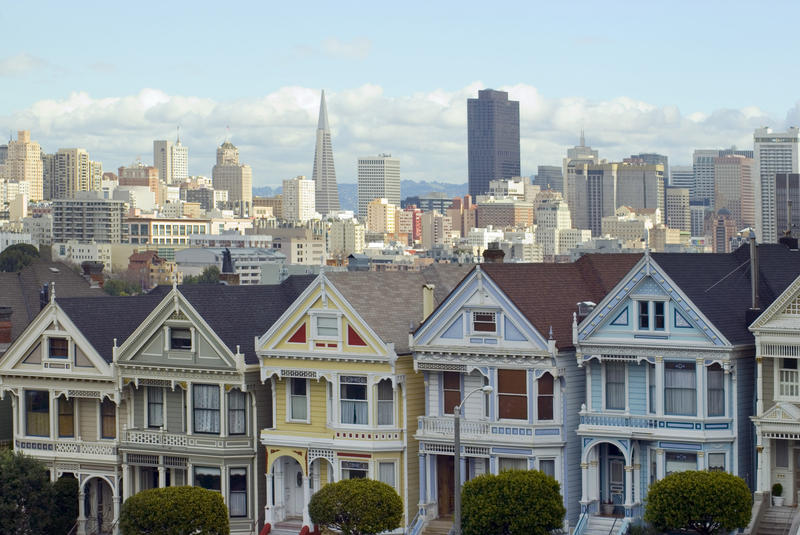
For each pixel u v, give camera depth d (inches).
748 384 3336.6
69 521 4001.0
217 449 3823.8
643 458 3376.0
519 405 3486.7
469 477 3592.5
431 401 3622.0
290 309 3730.3
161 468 3917.3
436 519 3595.0
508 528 3312.0
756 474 3336.6
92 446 4005.9
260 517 3841.0
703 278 3440.0
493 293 3501.5
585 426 3400.6
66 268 4936.0
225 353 3809.1
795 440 3253.0
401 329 3742.6
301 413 3774.6
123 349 3944.4
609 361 3408.0
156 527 3555.6
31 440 4087.1
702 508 3112.7
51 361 4050.2
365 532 3467.0
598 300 3683.6
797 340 3186.5
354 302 3715.6
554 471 3452.3
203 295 3924.7
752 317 3341.5
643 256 3390.7
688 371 3314.5
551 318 3521.2
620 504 3432.6
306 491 3730.3
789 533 3159.5
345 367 3671.3
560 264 3735.2
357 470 3676.2
